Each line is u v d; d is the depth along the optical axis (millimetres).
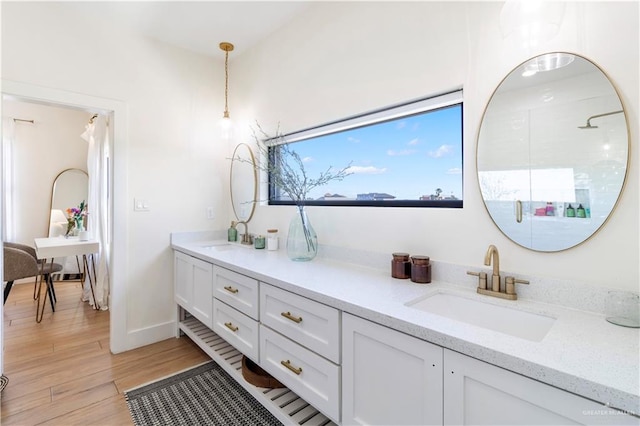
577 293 1153
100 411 1744
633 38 1043
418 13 1621
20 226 4355
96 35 2316
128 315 2508
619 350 846
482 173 1396
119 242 2455
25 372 2131
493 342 882
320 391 1360
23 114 4387
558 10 1119
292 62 2359
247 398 1880
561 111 1182
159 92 2637
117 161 2436
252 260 2045
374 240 1832
